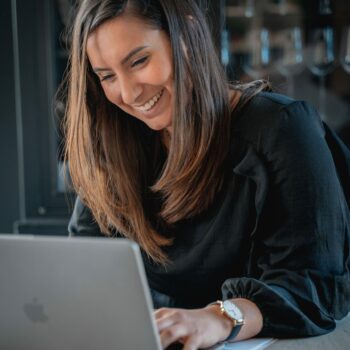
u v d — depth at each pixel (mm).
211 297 1625
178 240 1602
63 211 3008
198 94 1491
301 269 1402
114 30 1405
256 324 1309
